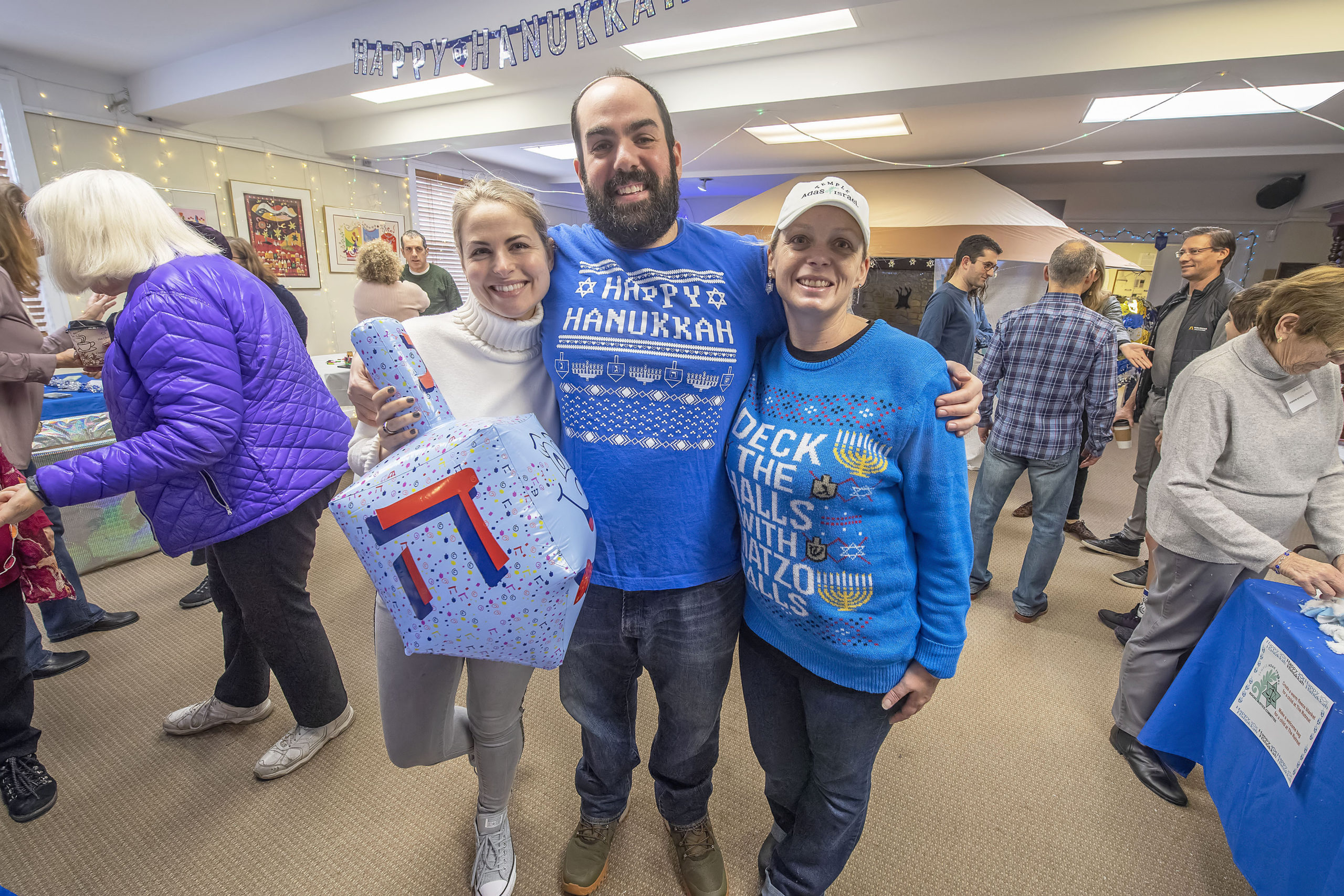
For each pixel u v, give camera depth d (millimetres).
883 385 831
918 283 6434
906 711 959
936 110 4340
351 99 4539
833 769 1004
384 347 830
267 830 1383
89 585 2465
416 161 6172
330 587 2480
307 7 3180
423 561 780
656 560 973
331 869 1293
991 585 2631
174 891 1244
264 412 1230
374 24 3178
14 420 1604
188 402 1074
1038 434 2160
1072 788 1533
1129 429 2988
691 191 8797
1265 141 4871
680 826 1245
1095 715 1811
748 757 1625
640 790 1492
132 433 1152
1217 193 6535
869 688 921
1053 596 2537
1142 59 2908
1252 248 6512
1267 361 1250
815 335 886
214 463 1183
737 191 8812
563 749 1641
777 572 920
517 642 833
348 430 1447
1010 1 2811
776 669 1041
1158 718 1455
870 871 1302
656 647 1030
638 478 946
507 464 794
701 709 1081
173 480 1193
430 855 1327
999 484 2334
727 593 1033
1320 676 976
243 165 4715
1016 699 1881
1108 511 3574
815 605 897
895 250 6062
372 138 5051
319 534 3000
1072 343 2041
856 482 834
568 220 8922
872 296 6605
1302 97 3748
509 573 789
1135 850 1364
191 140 4402
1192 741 1418
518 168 7430
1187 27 2822
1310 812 968
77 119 3848
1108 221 7027
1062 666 2061
